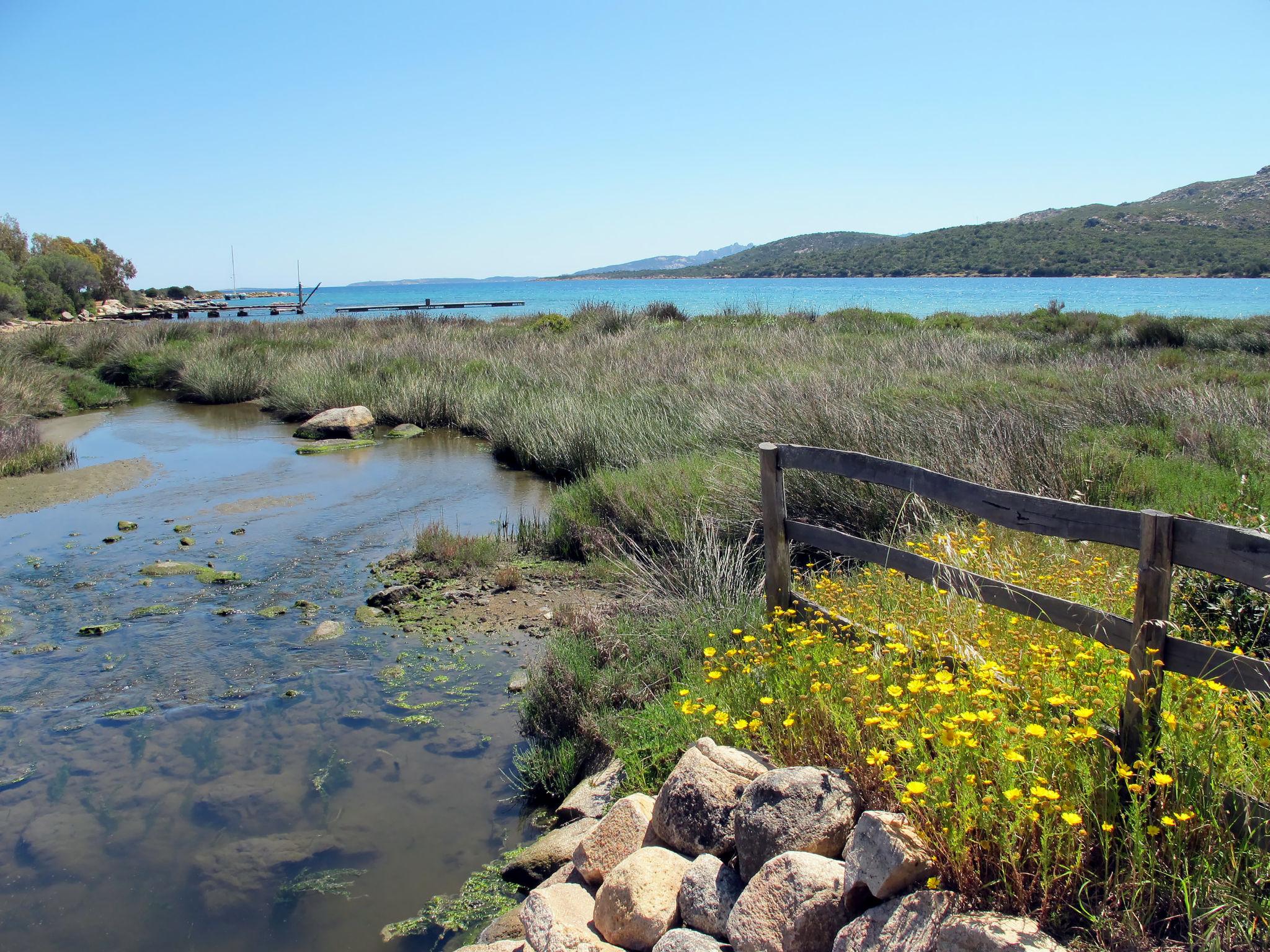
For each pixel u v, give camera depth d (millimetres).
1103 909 2129
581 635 5578
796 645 3420
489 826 4098
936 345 16422
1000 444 7410
